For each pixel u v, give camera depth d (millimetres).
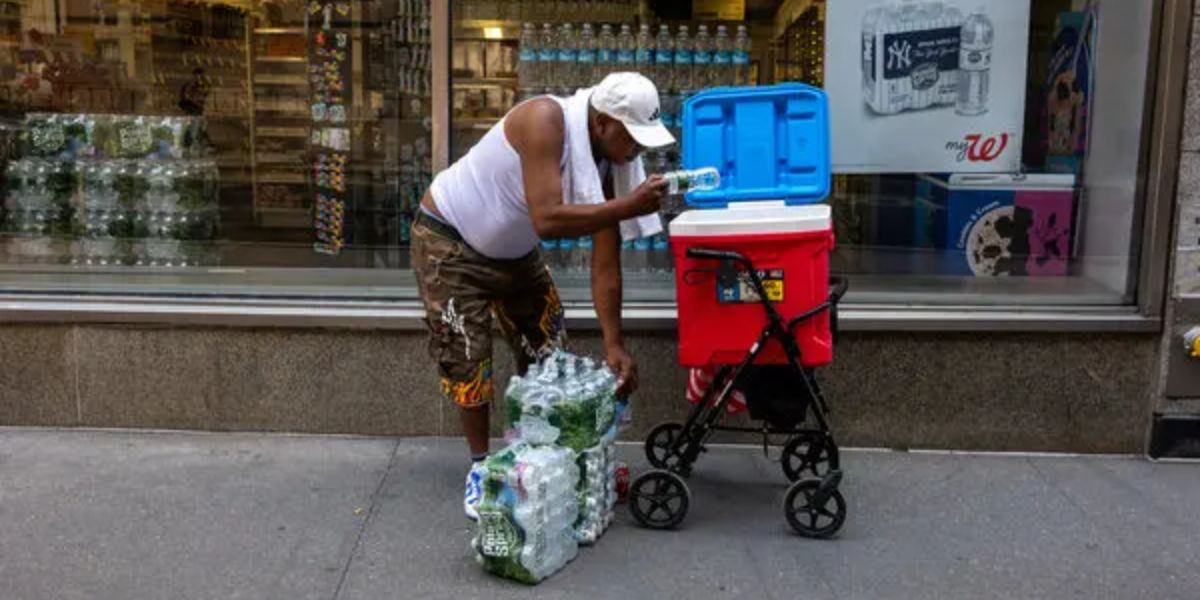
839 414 4551
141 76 5352
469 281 3703
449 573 3455
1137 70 4488
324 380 4590
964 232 4797
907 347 4496
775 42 4758
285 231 5180
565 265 4797
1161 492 4168
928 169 4762
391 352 4559
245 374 4594
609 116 3387
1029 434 4551
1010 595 3365
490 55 4797
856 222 4781
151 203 5246
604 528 3750
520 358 4043
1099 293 4695
